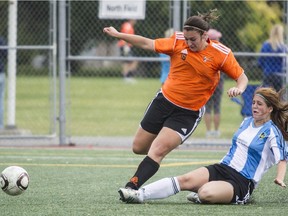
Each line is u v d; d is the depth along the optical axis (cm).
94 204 2177
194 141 3959
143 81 9862
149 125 2273
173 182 2180
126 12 3741
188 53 2203
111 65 10406
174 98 2231
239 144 2203
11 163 3244
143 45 2234
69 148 3822
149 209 2080
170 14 3900
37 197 2320
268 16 6266
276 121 2178
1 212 2034
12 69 4250
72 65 10325
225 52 2202
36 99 7369
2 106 4338
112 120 5503
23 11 7356
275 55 3744
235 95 2136
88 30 7519
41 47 3850
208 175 2186
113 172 2997
